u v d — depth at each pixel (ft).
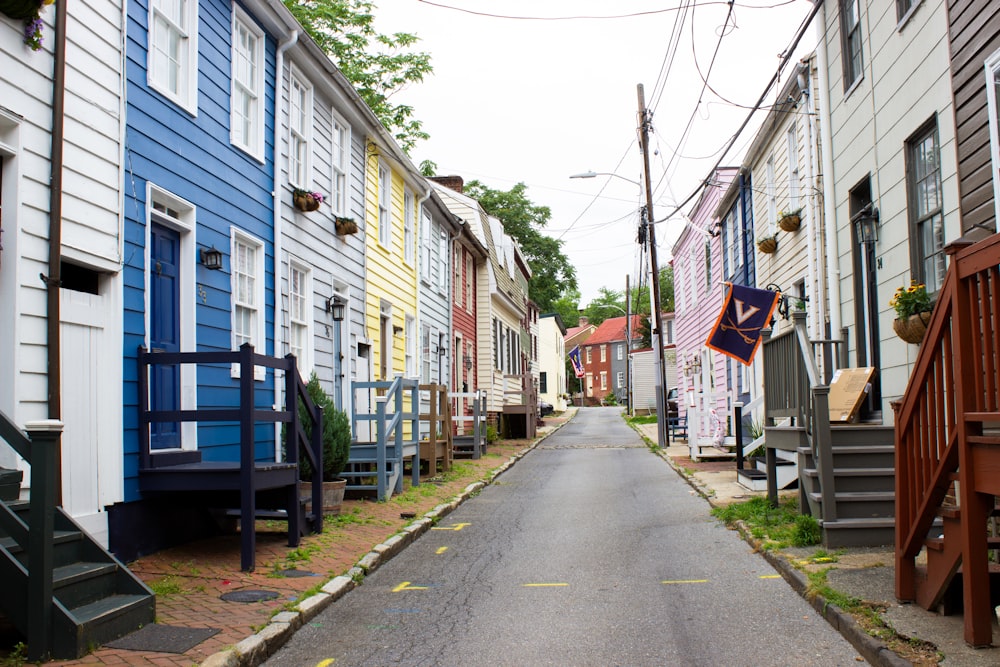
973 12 22.65
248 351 23.26
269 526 29.43
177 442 26.81
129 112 24.20
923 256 26.96
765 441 31.99
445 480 44.68
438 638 17.34
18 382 19.11
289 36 35.81
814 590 18.72
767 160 53.57
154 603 17.46
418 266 60.64
